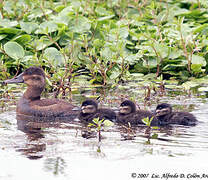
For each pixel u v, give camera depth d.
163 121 12.59
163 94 15.70
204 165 9.33
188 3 24.23
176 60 17.64
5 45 16.84
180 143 10.53
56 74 15.79
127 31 18.80
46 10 20.09
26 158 9.62
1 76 16.70
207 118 12.84
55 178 8.76
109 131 11.63
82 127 12.05
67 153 9.91
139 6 21.84
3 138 10.90
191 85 16.28
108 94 15.66
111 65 16.91
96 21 19.66
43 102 13.67
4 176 8.80
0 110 13.82
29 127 11.98
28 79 13.91
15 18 20.59
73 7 20.30
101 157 9.70
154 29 19.67
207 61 18.31
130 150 10.09
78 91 16.09
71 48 16.81
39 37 18.61
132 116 12.80
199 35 19.25
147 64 17.55
